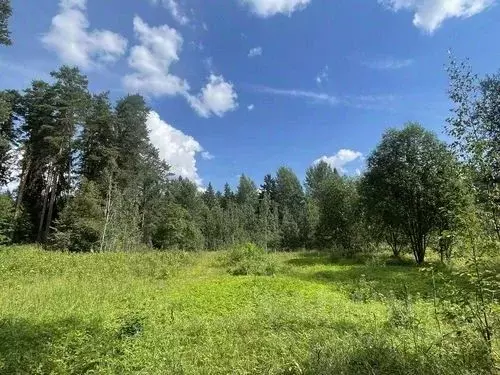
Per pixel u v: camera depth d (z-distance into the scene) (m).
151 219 50.25
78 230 35.56
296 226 59.16
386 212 28.50
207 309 11.52
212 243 64.75
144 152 49.00
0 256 20.41
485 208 5.70
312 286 16.11
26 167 42.66
